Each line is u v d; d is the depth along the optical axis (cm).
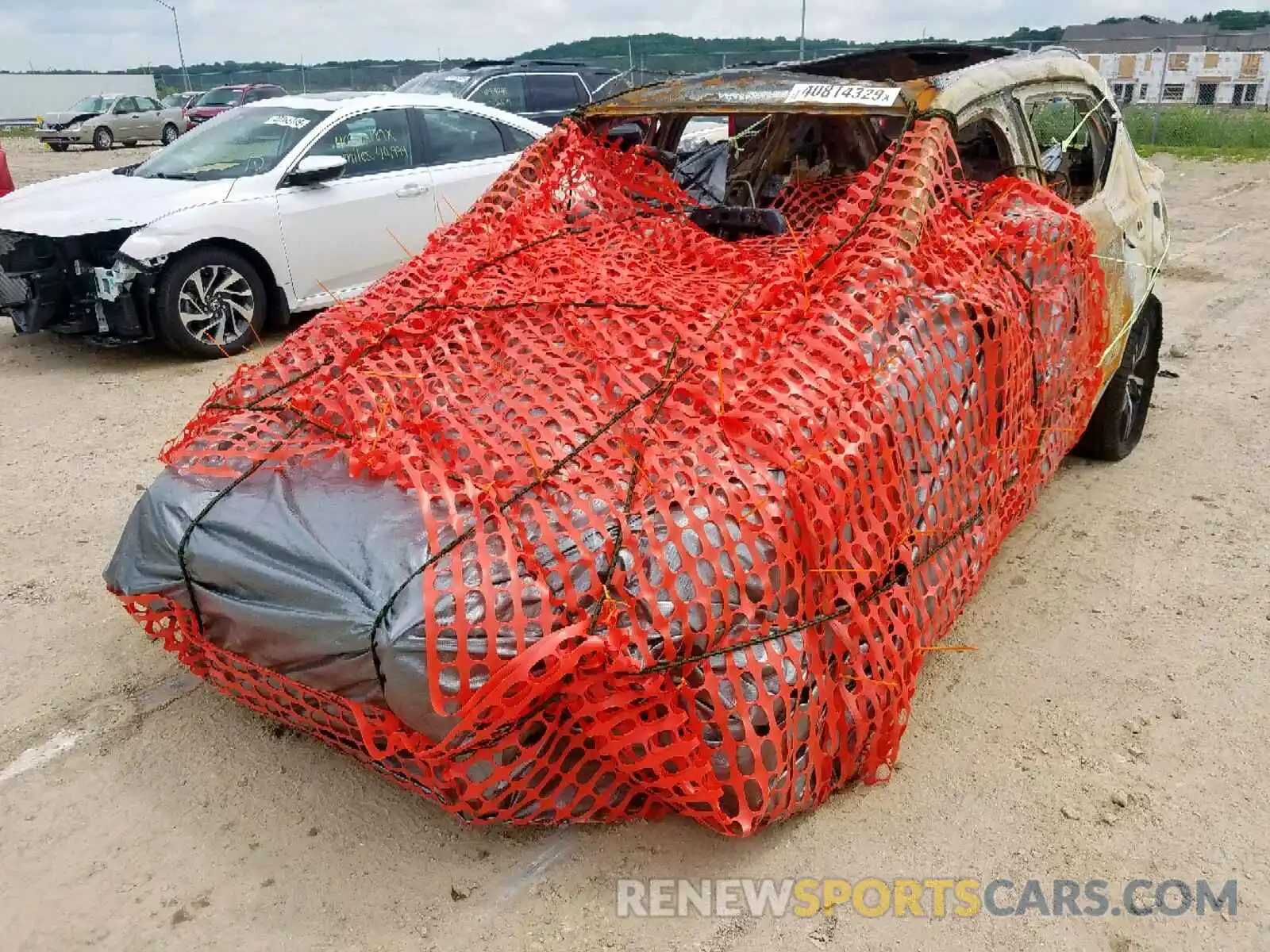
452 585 222
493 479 242
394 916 241
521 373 279
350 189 714
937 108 315
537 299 304
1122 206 433
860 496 254
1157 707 309
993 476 313
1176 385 597
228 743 303
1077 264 356
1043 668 330
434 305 313
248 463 279
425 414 273
